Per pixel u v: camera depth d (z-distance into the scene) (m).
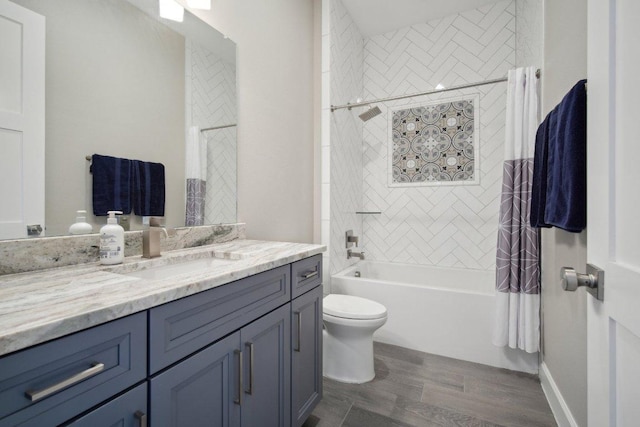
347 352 1.81
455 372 1.90
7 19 0.87
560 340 1.46
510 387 1.74
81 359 0.55
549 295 1.66
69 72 1.00
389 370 1.93
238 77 1.70
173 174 1.35
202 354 0.81
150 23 1.25
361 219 3.14
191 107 1.42
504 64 2.62
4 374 0.46
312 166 2.50
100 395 0.58
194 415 0.79
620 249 0.61
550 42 1.65
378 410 1.54
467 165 2.75
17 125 0.89
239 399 0.93
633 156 0.57
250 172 1.80
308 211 2.44
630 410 0.57
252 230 1.82
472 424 1.44
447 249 2.83
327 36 2.45
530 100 1.89
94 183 1.07
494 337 1.92
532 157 1.86
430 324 2.16
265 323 1.06
